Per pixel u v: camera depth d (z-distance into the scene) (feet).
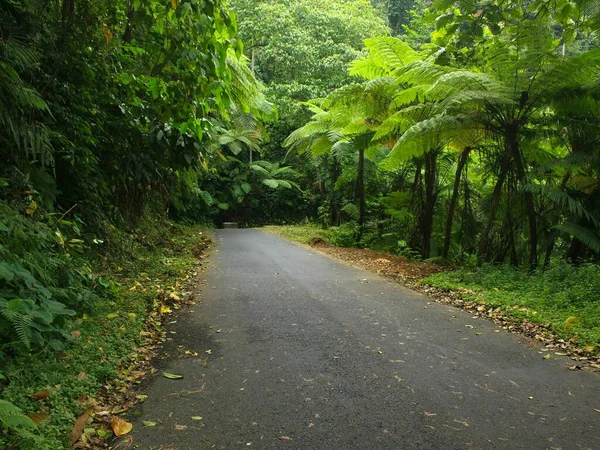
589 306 17.71
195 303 19.03
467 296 20.68
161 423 9.36
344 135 44.73
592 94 24.54
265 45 70.03
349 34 71.31
